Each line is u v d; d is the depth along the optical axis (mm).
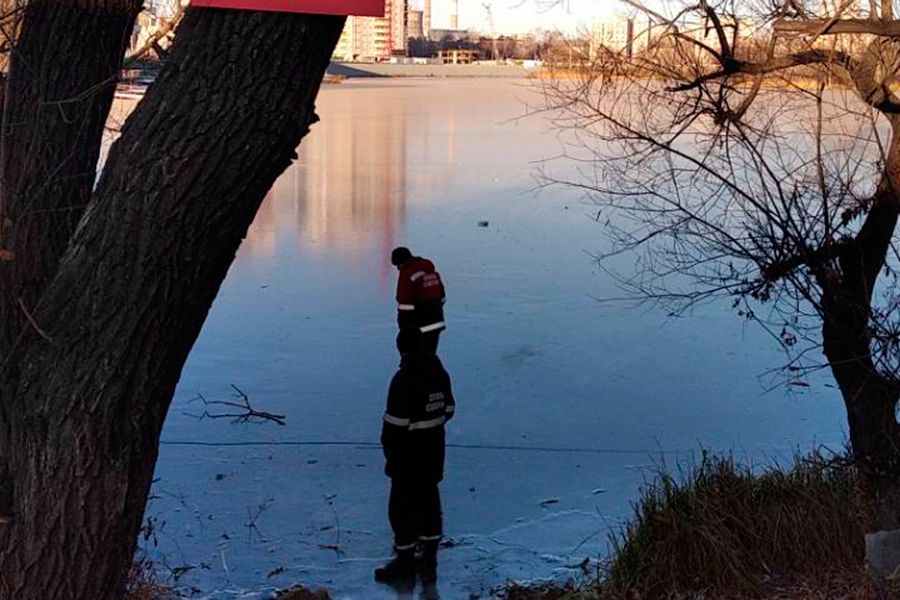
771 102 4941
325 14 2441
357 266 16422
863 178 4719
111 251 2621
